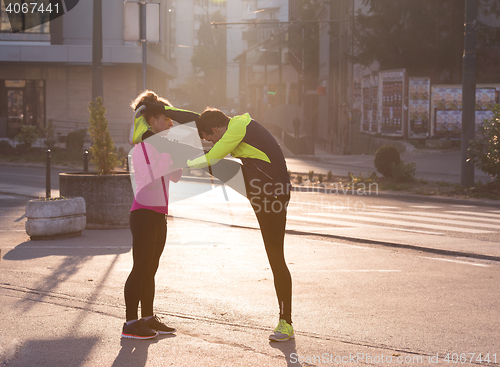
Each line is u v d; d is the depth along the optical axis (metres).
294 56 57.97
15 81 38.75
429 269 6.95
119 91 39.03
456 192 15.32
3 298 5.34
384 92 30.42
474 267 7.10
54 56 36.66
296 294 5.68
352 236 9.18
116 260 7.20
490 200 14.15
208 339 4.26
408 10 28.19
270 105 62.22
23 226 10.10
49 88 38.91
